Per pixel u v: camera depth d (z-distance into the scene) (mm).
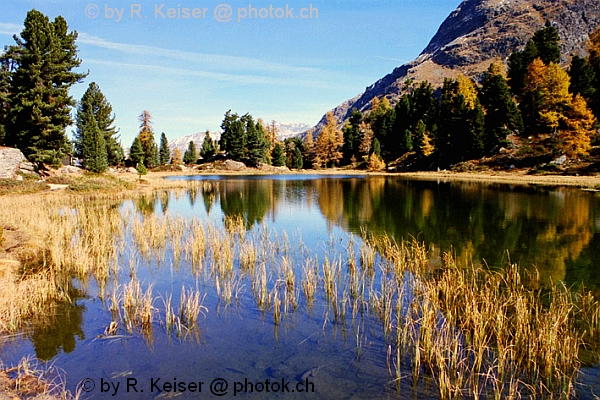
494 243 17625
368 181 63469
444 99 92688
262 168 106125
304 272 12828
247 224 23812
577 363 7312
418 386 6770
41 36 39781
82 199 33938
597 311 9375
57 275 12859
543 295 11117
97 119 78562
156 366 7457
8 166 35844
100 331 8906
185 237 18766
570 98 67562
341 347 8203
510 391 6270
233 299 10969
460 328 8688
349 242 17484
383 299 10414
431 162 86375
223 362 7609
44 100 40312
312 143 127000
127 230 20953
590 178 51125
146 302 9234
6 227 17688
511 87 88812
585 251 16016
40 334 8750
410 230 20984
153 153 103188
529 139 71250
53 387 6613
